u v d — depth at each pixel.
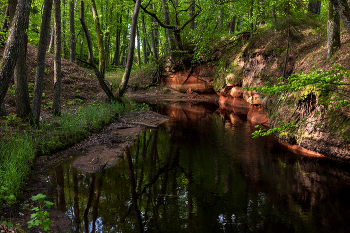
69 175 5.84
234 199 4.87
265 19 15.00
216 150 8.05
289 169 6.39
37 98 8.06
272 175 6.04
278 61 13.10
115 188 5.32
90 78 17.62
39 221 3.28
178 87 24.19
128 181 5.70
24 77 7.87
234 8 16.33
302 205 4.60
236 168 6.52
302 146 7.90
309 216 4.24
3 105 7.97
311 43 12.00
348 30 6.67
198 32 18.25
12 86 10.81
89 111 10.73
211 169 6.47
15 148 5.86
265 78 13.57
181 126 11.66
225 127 11.42
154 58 25.67
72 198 4.82
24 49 7.80
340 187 5.32
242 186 5.45
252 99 14.41
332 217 4.21
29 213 4.14
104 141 8.52
